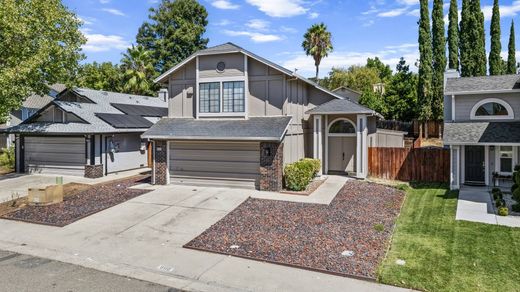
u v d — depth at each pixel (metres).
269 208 12.32
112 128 20.72
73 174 20.38
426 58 31.92
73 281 7.32
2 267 8.08
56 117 21.25
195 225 10.84
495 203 12.62
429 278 7.10
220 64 16.88
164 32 46.69
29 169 21.55
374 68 59.69
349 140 19.19
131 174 21.16
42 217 11.95
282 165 15.15
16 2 18.67
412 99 34.16
